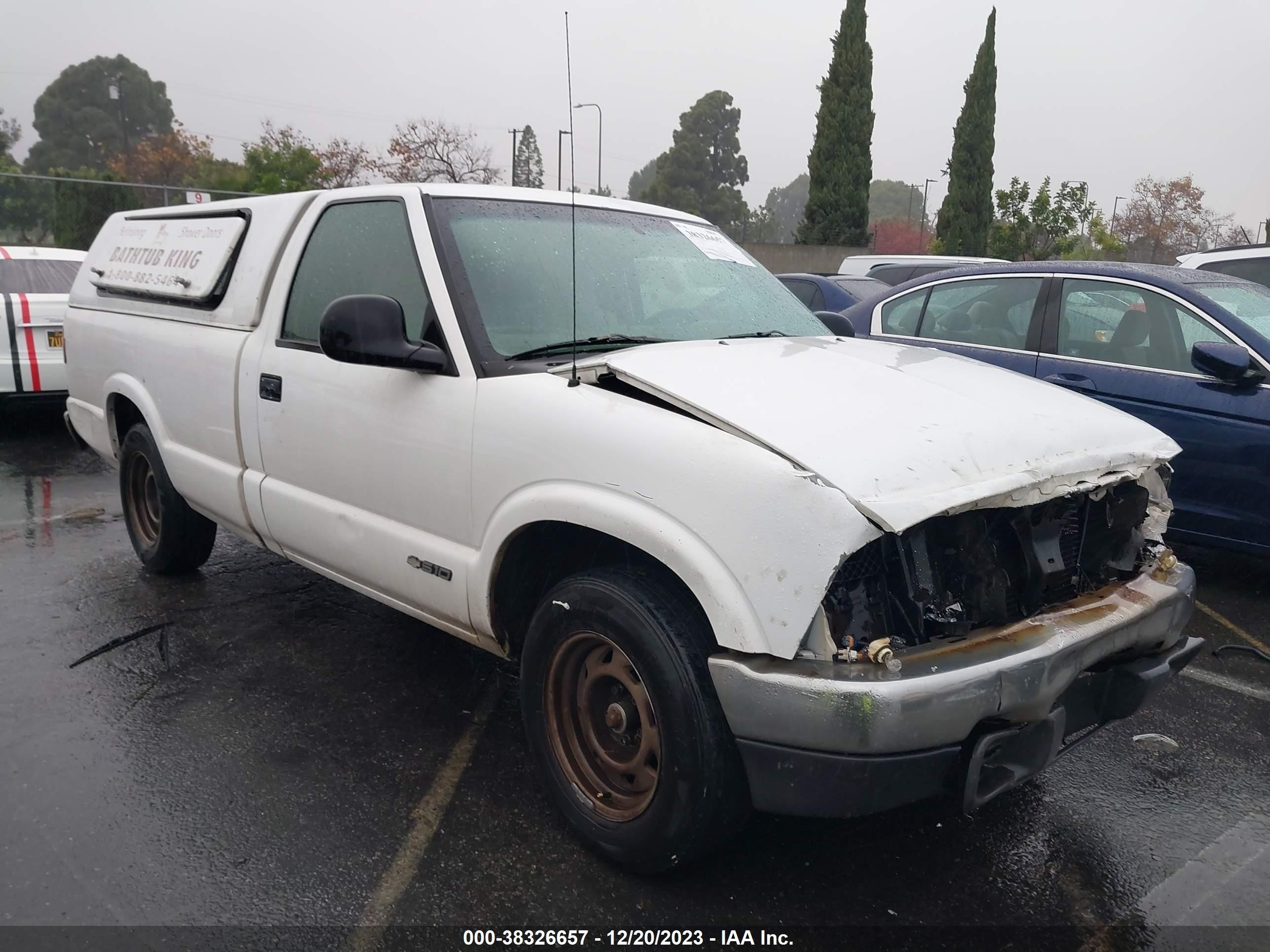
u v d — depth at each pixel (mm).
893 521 2215
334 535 3604
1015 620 2592
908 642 2424
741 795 2520
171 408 4531
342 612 4758
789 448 2352
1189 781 3406
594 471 2631
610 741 2814
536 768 2979
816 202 29125
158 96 78438
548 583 3137
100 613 4660
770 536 2285
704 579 2367
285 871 2760
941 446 2479
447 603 3184
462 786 3232
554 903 2654
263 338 3934
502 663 4219
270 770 3305
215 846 2865
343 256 3656
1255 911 2715
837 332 4270
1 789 3135
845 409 2574
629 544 2773
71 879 2695
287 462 3801
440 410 3102
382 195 3541
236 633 4465
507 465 2881
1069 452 2719
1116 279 5473
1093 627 2604
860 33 28141
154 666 4102
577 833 2930
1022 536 2615
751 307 3734
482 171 27484
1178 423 5090
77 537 5906
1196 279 5449
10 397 8289
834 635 2316
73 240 21484
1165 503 3109
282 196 4129
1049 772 3455
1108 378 5344
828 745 2238
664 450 2492
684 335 3416
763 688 2273
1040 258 25641
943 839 3021
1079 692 2756
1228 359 4832
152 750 3408
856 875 2826
